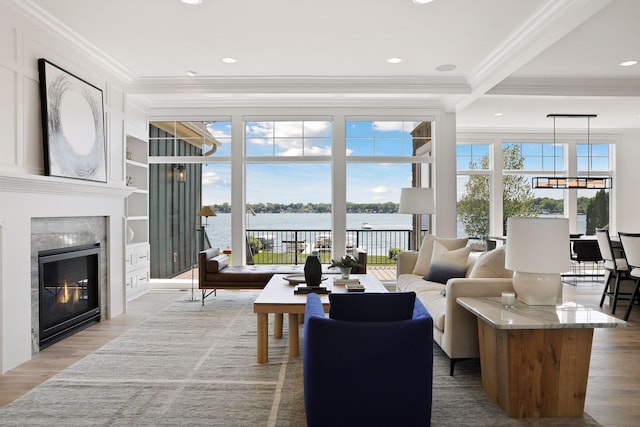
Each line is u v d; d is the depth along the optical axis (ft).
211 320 14.94
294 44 13.74
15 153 10.55
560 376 7.97
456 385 9.39
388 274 24.08
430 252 16.26
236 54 14.66
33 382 9.54
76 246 13.30
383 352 6.84
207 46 13.92
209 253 17.65
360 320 7.29
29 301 11.00
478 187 27.43
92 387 9.25
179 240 21.71
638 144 27.30
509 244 9.11
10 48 10.43
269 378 9.78
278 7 11.16
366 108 21.06
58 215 12.17
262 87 17.53
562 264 8.69
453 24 12.19
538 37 11.89
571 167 27.53
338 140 21.15
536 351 7.92
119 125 16.15
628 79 17.54
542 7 11.07
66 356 11.25
